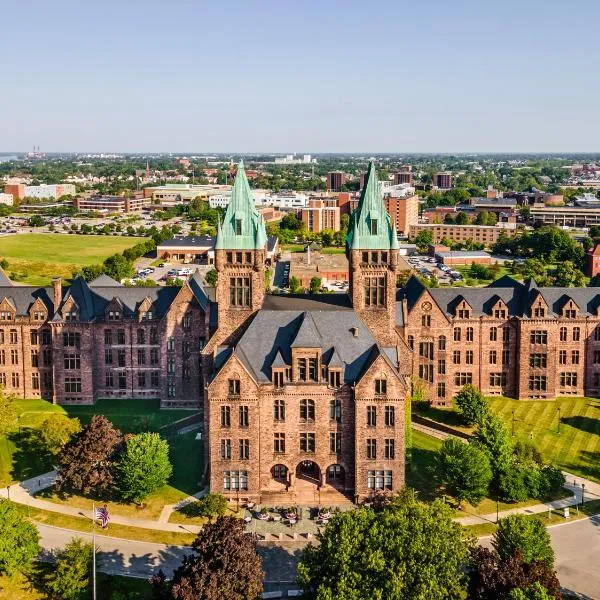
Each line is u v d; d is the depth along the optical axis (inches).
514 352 6077.8
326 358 4205.2
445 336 5940.0
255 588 2903.5
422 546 2874.0
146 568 3553.2
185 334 5812.0
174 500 4222.4
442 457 4252.0
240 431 4136.3
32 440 5054.1
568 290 6210.6
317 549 3117.6
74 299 5871.1
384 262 4549.7
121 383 6122.1
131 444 4092.0
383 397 4099.4
